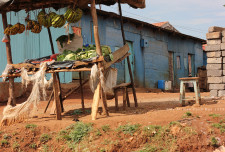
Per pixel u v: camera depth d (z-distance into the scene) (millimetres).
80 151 5758
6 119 6945
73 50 8969
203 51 33531
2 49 15734
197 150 5793
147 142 5969
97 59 7176
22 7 8281
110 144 5785
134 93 9992
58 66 7414
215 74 12234
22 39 16031
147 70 22766
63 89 15016
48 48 16562
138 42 21984
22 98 14188
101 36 18344
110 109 9469
